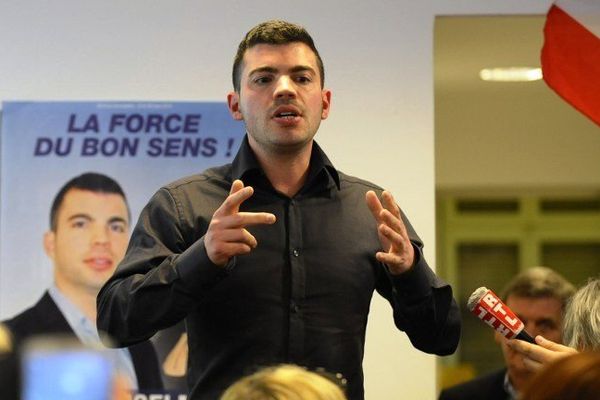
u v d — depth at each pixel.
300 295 4.01
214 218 3.64
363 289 4.10
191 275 3.71
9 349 1.57
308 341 3.99
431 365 6.30
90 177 6.28
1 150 6.30
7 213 6.24
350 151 6.45
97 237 6.25
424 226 6.42
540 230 11.45
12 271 6.21
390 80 6.50
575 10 6.56
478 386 7.02
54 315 6.18
